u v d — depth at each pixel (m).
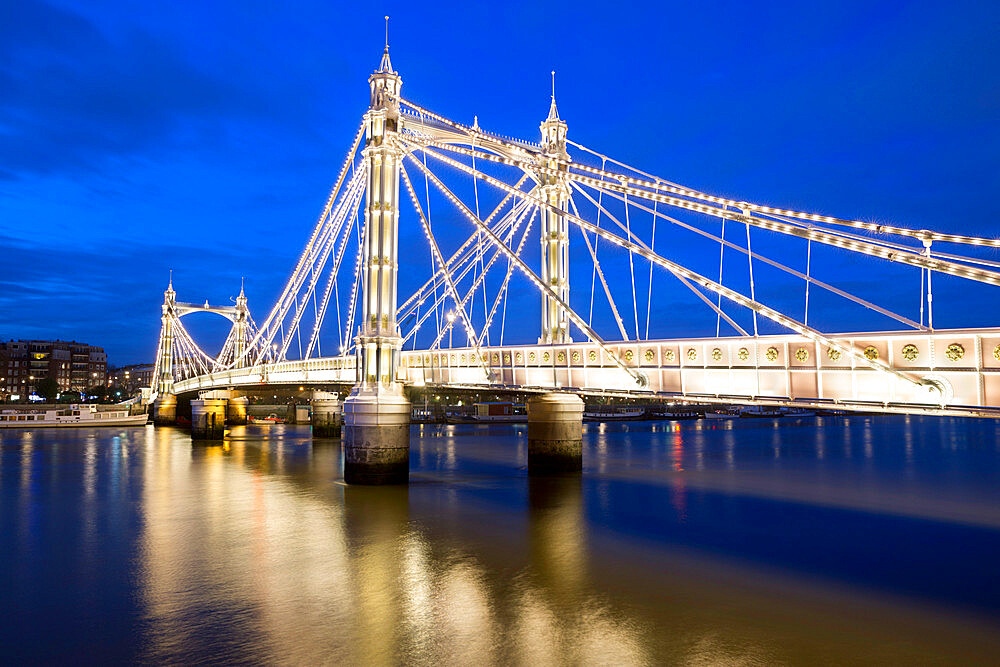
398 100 33.72
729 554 20.84
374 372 33.38
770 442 75.44
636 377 25.72
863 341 18.95
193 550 21.50
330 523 25.38
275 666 12.67
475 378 33.50
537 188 38.09
